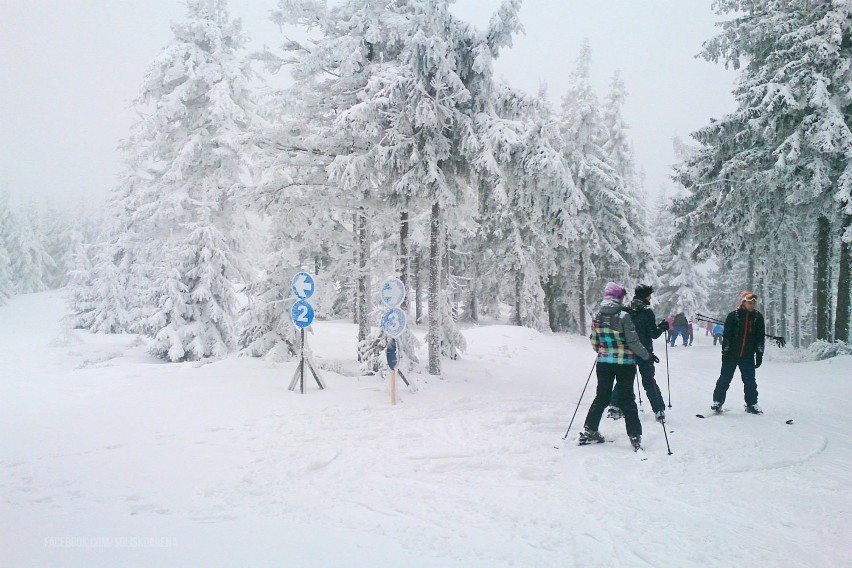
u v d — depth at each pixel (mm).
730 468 5762
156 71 20156
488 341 22891
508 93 12984
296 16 14078
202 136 20516
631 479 5453
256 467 5949
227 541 3969
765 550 3791
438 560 3635
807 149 15945
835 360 14398
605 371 6734
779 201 17703
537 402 10055
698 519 4375
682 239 20156
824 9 16109
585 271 29375
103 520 4457
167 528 4262
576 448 6648
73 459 6371
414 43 11672
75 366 18688
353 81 13750
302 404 9484
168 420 8328
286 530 4203
